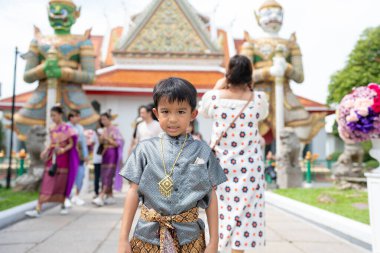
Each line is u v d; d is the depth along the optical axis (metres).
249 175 3.25
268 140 15.41
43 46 12.92
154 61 19.48
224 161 3.29
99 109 18.34
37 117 13.14
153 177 1.98
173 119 2.03
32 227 5.66
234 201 3.21
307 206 7.21
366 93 4.95
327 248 4.60
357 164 11.62
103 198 8.41
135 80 18.39
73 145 6.70
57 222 6.09
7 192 9.13
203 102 3.50
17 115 13.25
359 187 10.62
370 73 22.91
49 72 12.16
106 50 23.22
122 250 1.89
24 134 13.16
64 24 13.40
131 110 18.30
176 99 2.01
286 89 13.90
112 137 8.14
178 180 1.97
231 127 3.32
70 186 6.72
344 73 23.83
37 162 9.75
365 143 22.28
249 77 3.40
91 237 4.99
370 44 23.28
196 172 1.98
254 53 13.68
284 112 13.67
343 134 5.75
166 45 19.72
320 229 5.85
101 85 17.14
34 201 7.71
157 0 19.84
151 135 7.07
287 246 4.69
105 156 8.15
